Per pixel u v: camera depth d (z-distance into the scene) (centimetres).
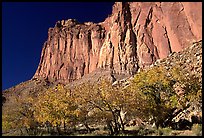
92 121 3684
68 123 3706
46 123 3972
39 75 17138
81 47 16612
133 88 3475
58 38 17825
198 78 3481
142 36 12594
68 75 16112
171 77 3619
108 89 3359
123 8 13925
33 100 4188
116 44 13275
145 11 13125
